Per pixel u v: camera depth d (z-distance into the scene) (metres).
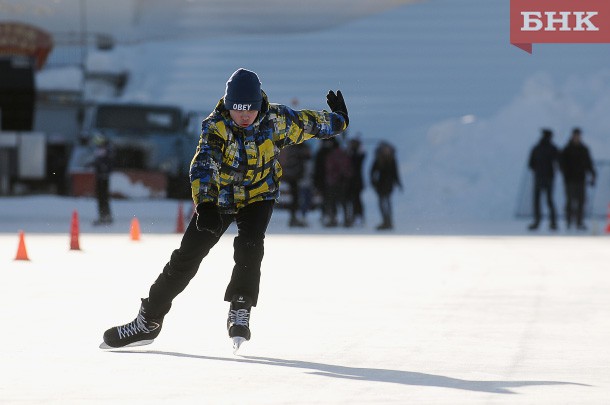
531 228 63.34
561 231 62.59
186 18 99.44
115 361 17.59
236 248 18.06
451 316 23.98
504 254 43.00
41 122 90.88
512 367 17.30
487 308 25.50
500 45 93.75
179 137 79.12
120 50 97.94
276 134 17.80
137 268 34.66
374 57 94.81
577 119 83.94
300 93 94.38
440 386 15.53
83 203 74.31
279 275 33.44
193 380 15.88
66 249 42.53
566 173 65.06
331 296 27.84
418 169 80.50
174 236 51.19
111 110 79.62
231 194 17.88
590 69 90.88
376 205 79.44
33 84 83.88
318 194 74.94
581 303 26.61
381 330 21.67
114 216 68.75
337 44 96.00
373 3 96.12
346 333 21.20
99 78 95.19
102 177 59.59
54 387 15.29
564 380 16.12
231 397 14.59
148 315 18.42
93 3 98.62
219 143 17.45
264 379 16.02
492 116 88.50
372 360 17.92
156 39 99.56
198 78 95.81
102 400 14.34
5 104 83.69
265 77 95.56
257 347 19.31
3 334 20.69
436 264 37.94
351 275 33.59
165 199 77.50
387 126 89.88
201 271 33.69
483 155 80.44
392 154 60.97
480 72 92.94
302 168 63.19
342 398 14.57
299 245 47.31
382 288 29.88
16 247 43.41
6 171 81.56
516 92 91.50
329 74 95.12
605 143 81.38
